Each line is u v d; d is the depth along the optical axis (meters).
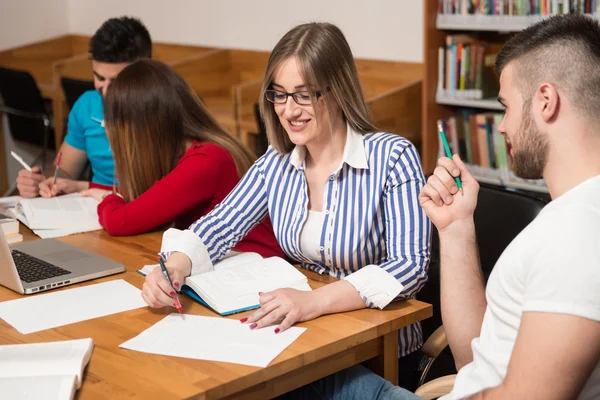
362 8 4.44
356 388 1.66
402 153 1.83
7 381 1.29
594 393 1.15
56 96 5.36
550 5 3.38
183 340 1.51
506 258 1.19
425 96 3.84
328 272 1.92
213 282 1.74
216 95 5.23
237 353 1.45
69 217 2.41
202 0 5.32
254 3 4.99
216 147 2.33
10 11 5.84
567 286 1.08
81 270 1.90
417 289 1.73
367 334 1.55
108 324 1.61
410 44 4.25
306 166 1.94
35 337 1.55
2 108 5.12
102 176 3.15
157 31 5.73
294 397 1.74
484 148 3.76
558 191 1.20
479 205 2.10
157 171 2.35
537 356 1.09
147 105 2.29
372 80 4.45
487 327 1.26
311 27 1.82
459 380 1.29
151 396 1.29
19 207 2.48
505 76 1.25
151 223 2.28
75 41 6.11
